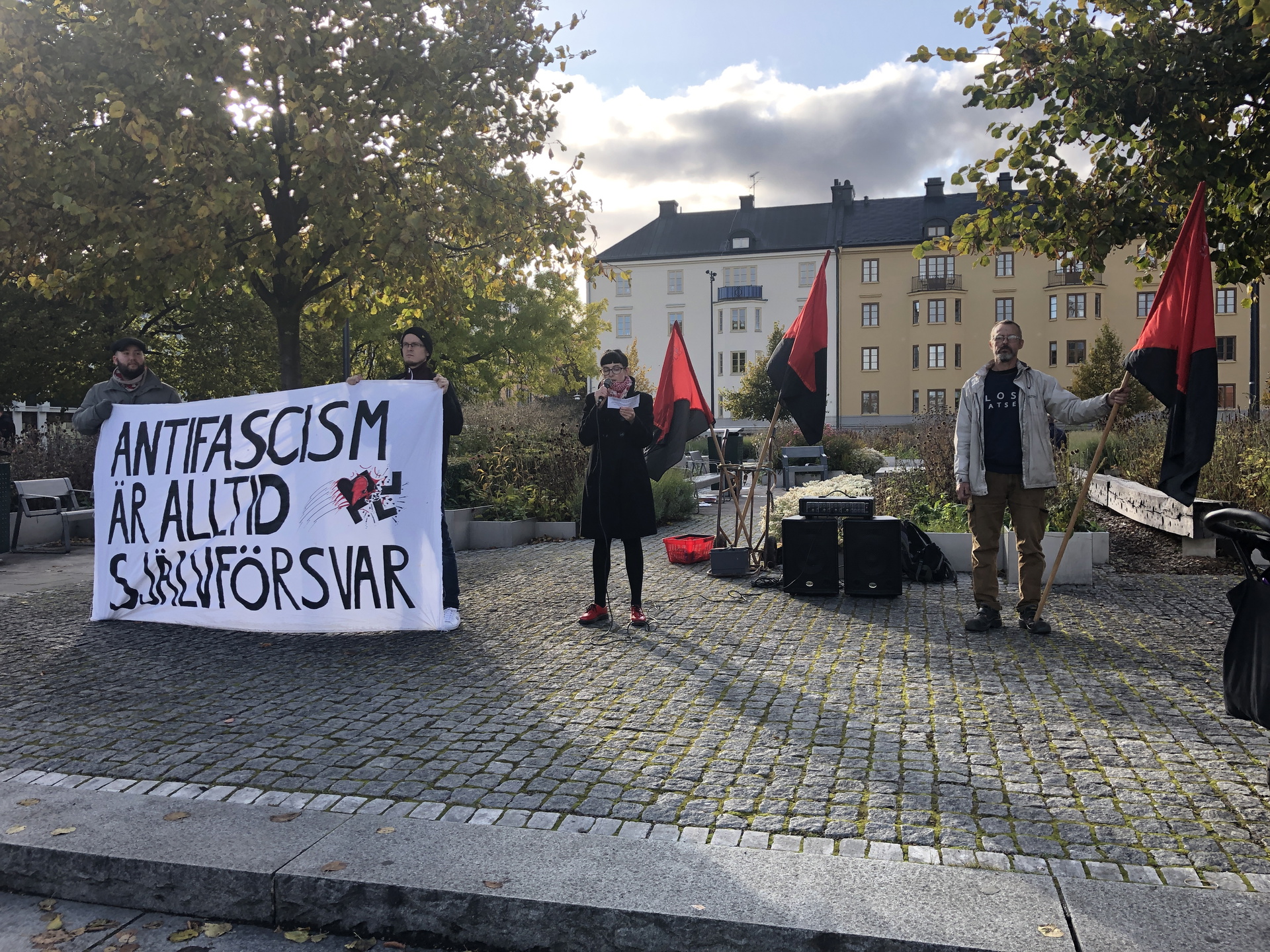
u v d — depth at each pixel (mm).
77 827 3225
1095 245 7230
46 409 27844
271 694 5012
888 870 2826
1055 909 2586
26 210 9156
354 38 9359
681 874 2820
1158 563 8930
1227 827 3166
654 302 70688
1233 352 57969
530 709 4633
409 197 9992
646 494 6488
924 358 63625
